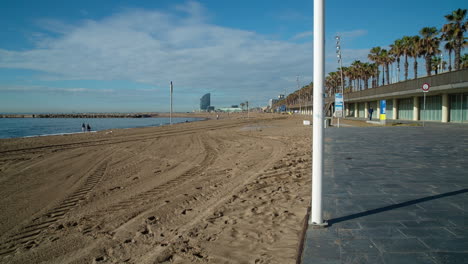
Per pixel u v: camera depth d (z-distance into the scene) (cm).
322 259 294
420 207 443
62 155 1473
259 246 392
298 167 927
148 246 423
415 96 3456
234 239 420
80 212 603
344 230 366
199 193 695
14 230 524
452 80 2366
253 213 523
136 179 896
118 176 949
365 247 317
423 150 1074
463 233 345
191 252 389
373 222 389
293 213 509
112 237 465
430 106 3272
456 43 3219
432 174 674
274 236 419
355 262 286
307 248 320
